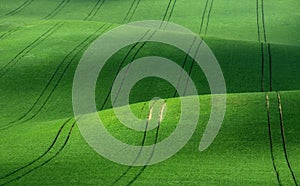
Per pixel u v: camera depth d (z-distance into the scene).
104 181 24.19
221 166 25.55
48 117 35.50
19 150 28.39
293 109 30.78
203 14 61.44
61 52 44.53
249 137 28.28
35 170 25.66
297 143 27.64
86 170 25.48
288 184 23.42
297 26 56.69
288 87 39.28
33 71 41.47
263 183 23.53
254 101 31.94
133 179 24.36
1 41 47.81
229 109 31.16
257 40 52.94
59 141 29.22
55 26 51.75
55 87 39.47
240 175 24.42
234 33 55.12
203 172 24.89
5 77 40.62
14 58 43.69
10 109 36.59
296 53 45.22
